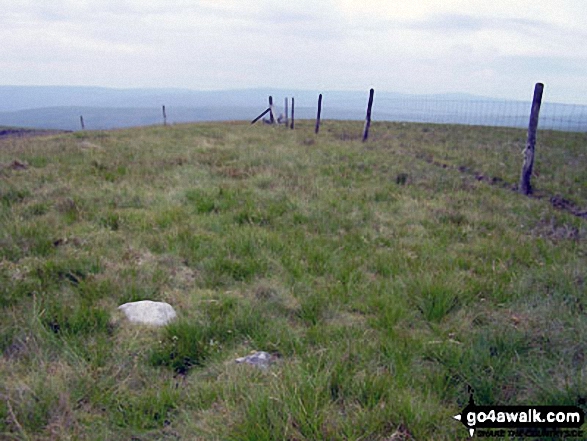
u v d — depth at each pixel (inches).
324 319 169.9
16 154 466.3
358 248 247.9
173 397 118.4
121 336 149.0
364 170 469.1
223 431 104.9
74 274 193.9
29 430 104.9
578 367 134.0
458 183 422.9
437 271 212.4
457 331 159.3
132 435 106.8
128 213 280.4
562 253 244.5
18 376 123.3
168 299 181.0
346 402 116.0
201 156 504.7
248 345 150.6
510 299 186.2
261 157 502.0
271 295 186.1
